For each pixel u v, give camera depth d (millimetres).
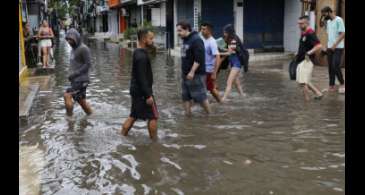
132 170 5730
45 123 8320
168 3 27672
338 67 10906
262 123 8047
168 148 6621
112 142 6977
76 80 8672
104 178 5488
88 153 6457
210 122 8188
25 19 17625
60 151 6578
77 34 8602
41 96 11328
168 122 8219
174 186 5180
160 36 29516
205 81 8828
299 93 11172
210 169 5715
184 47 8562
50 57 19250
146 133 7488
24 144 6977
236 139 7051
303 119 8281
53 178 5527
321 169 5664
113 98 10883
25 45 17109
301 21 9984
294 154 6273
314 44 9812
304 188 5070
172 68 17828
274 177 5418
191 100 9344
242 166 5816
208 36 9516
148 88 6859
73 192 5090
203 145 6746
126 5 41438
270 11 23094
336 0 15367
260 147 6617
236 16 22812
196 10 22766
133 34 33312
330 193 4930
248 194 4926
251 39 23031
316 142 6816
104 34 55906
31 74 15445
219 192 4988
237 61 10312
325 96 10492
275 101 10109
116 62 21266
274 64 18656
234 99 10438
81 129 7828
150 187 5168
